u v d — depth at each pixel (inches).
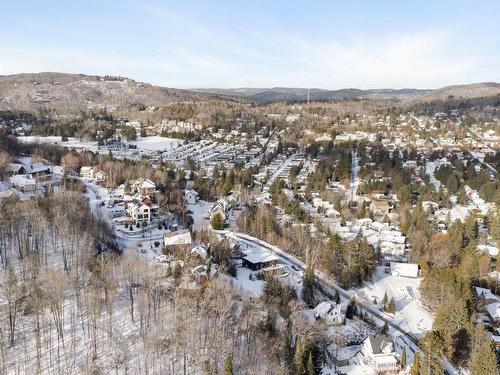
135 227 6811.0
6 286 4042.8
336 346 4416.8
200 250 5502.0
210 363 3720.5
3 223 5191.9
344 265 6146.7
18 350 3710.6
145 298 4254.4
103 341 3919.8
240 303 4645.7
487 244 7308.1
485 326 4842.5
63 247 5032.0
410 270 6451.8
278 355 3959.2
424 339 4392.2
